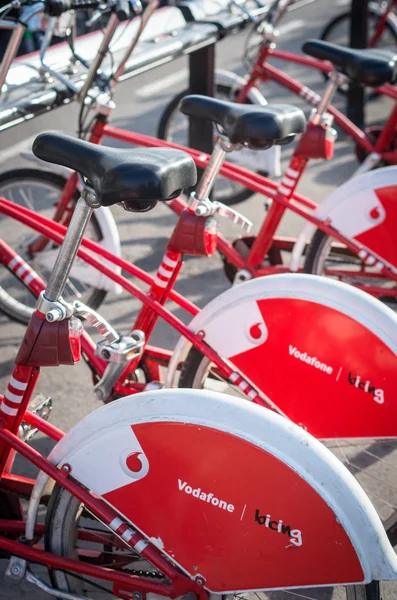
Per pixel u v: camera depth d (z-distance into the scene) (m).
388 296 3.53
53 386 3.23
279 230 4.56
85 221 1.71
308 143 3.04
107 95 3.02
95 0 2.89
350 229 3.06
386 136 3.96
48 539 2.00
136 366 2.61
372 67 3.09
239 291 2.31
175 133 5.44
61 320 1.81
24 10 2.69
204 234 2.33
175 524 1.86
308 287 2.22
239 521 1.81
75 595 2.01
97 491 1.90
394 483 2.73
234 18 4.20
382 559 1.74
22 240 3.39
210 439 1.79
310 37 8.35
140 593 1.96
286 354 2.28
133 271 2.54
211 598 1.89
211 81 4.28
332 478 1.74
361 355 2.20
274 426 1.77
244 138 2.27
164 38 3.79
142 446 1.83
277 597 2.27
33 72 3.17
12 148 5.32
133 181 1.58
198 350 2.46
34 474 2.76
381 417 2.23
